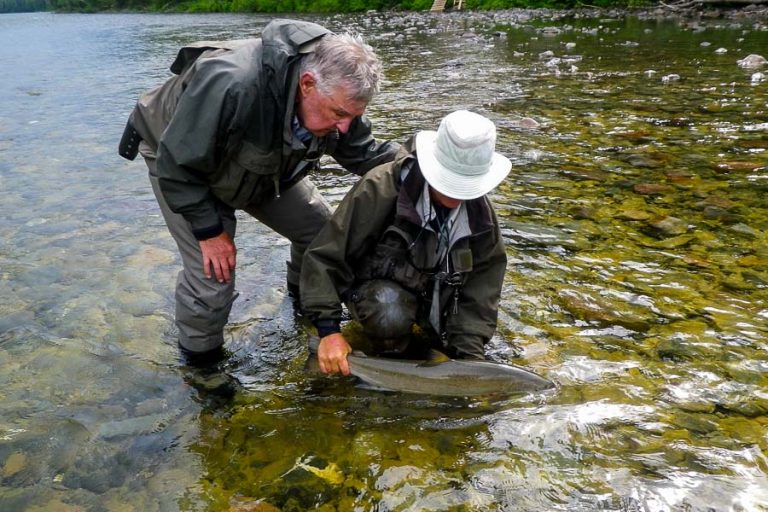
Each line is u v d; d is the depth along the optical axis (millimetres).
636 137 7664
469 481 2600
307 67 2779
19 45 25938
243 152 2984
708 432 2803
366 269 3408
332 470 2691
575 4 29969
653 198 5641
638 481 2543
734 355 3357
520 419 2953
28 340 3742
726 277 4207
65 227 5492
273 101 2861
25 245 5113
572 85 11219
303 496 2549
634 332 3619
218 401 3189
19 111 10883
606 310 3855
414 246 3227
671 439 2771
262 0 44750
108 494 2586
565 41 17984
